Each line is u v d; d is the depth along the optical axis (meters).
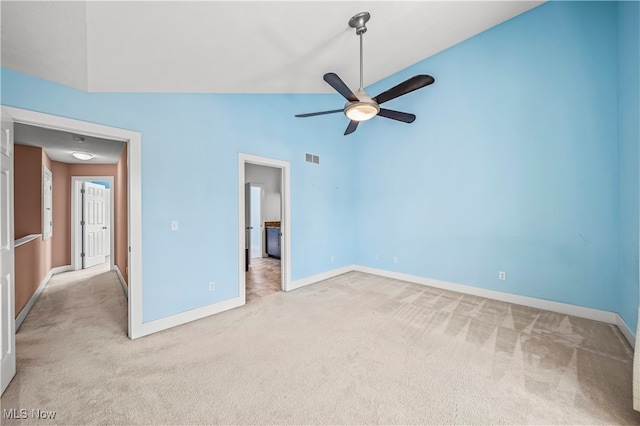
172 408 1.54
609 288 2.61
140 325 2.42
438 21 2.93
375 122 4.59
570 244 2.81
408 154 4.16
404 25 2.76
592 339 2.29
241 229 3.21
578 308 2.78
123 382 1.77
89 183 5.51
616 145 2.54
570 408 1.51
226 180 3.07
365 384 1.74
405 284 4.06
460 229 3.62
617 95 2.51
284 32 2.08
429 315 2.86
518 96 3.10
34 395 1.64
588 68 2.67
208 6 1.54
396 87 2.53
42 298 3.51
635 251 2.15
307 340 2.33
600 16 2.60
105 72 1.96
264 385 1.74
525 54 3.04
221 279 3.02
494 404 1.55
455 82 3.59
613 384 1.70
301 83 3.34
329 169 4.45
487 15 3.01
